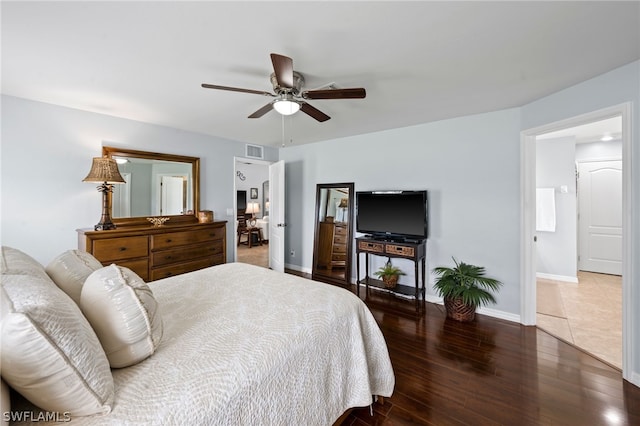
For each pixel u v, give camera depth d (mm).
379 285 3564
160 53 1762
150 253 2971
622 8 1335
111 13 1368
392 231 3535
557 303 3340
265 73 2033
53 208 2688
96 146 2932
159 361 995
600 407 1636
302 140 4441
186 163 3730
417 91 2377
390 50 1729
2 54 1760
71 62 1869
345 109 2854
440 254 3314
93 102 2615
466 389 1805
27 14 1362
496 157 2914
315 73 2023
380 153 3824
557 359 2146
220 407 841
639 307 1812
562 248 4254
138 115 3014
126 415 754
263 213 8773
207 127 3549
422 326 2744
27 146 2537
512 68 1961
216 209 4098
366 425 1513
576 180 4340
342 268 4281
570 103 2268
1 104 2404
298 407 1125
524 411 1609
